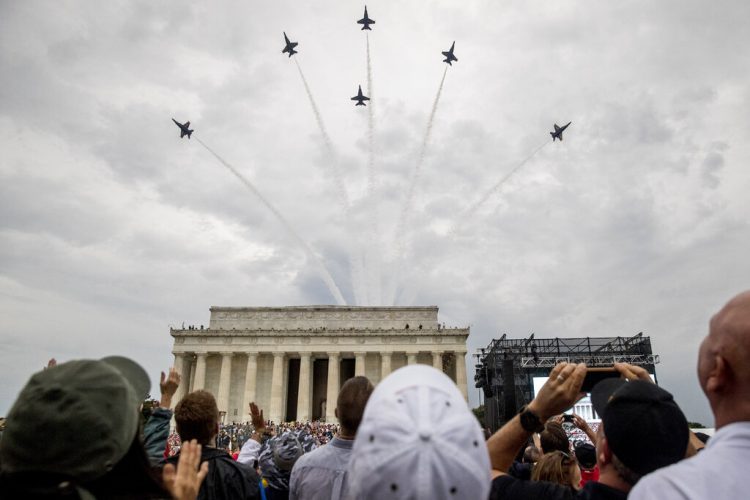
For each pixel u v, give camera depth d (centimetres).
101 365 473
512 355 6294
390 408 480
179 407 981
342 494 919
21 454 411
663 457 571
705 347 513
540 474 1047
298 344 11256
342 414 968
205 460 949
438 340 11131
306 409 10900
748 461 439
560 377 687
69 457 413
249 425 8838
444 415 470
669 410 590
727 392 481
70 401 423
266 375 11588
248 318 11906
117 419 444
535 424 689
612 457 622
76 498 430
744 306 490
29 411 418
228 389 11175
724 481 431
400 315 11812
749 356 464
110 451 434
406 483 430
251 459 1387
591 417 3850
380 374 11356
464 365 11006
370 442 465
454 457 441
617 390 629
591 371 800
